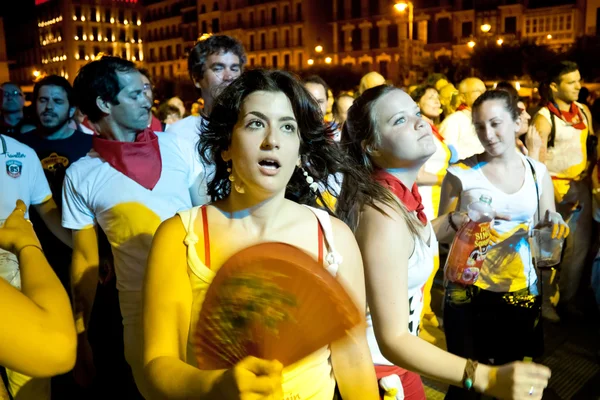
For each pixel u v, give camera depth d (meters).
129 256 2.35
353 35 45.69
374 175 1.95
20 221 1.33
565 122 4.22
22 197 2.80
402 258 1.69
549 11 35.50
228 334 1.14
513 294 2.66
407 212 1.77
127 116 2.39
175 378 1.12
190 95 51.66
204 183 2.48
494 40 33.47
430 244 1.95
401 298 1.68
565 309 4.45
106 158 2.37
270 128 1.32
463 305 2.58
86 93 2.38
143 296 1.33
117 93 2.35
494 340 2.69
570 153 4.25
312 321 1.12
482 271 2.66
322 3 48.56
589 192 4.35
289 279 1.12
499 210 2.67
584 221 4.32
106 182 2.35
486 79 27.67
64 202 2.44
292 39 49.50
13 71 77.00
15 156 2.77
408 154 1.91
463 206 2.74
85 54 65.44
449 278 2.40
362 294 1.45
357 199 1.73
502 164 2.71
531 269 2.71
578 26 34.56
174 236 1.35
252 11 52.53
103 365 2.56
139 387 2.31
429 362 1.61
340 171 1.66
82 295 2.44
